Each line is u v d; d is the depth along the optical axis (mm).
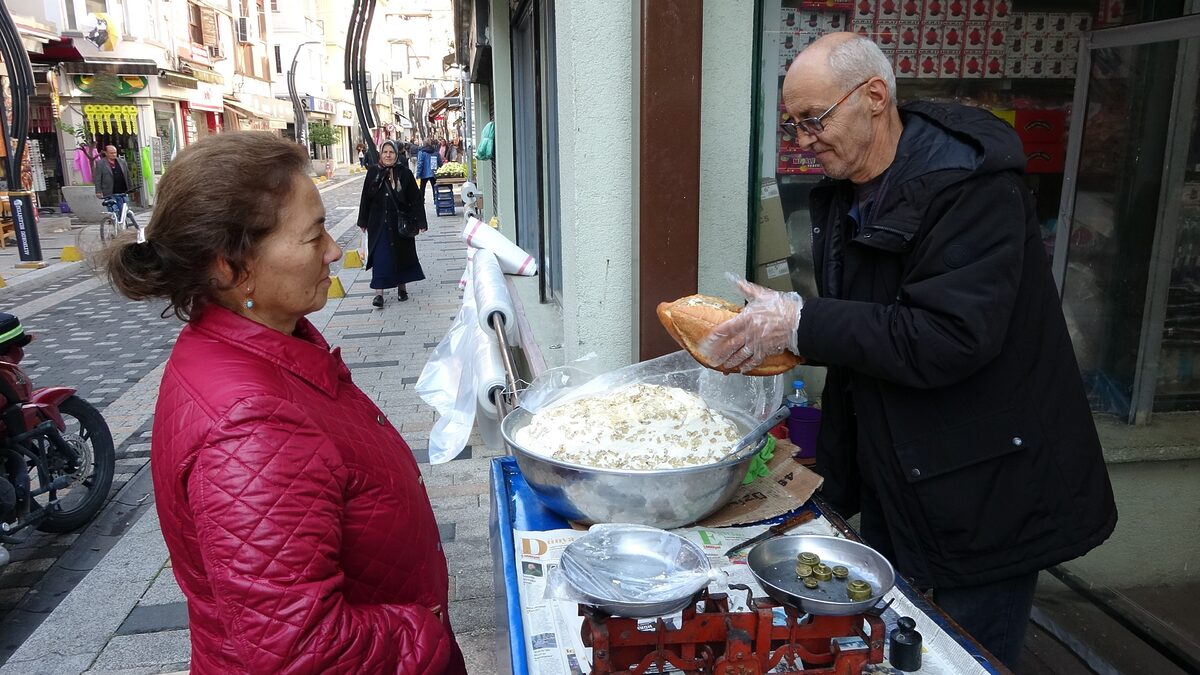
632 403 1736
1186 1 2730
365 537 1212
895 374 1471
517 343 2816
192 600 1151
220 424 1055
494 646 2867
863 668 1203
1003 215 1434
